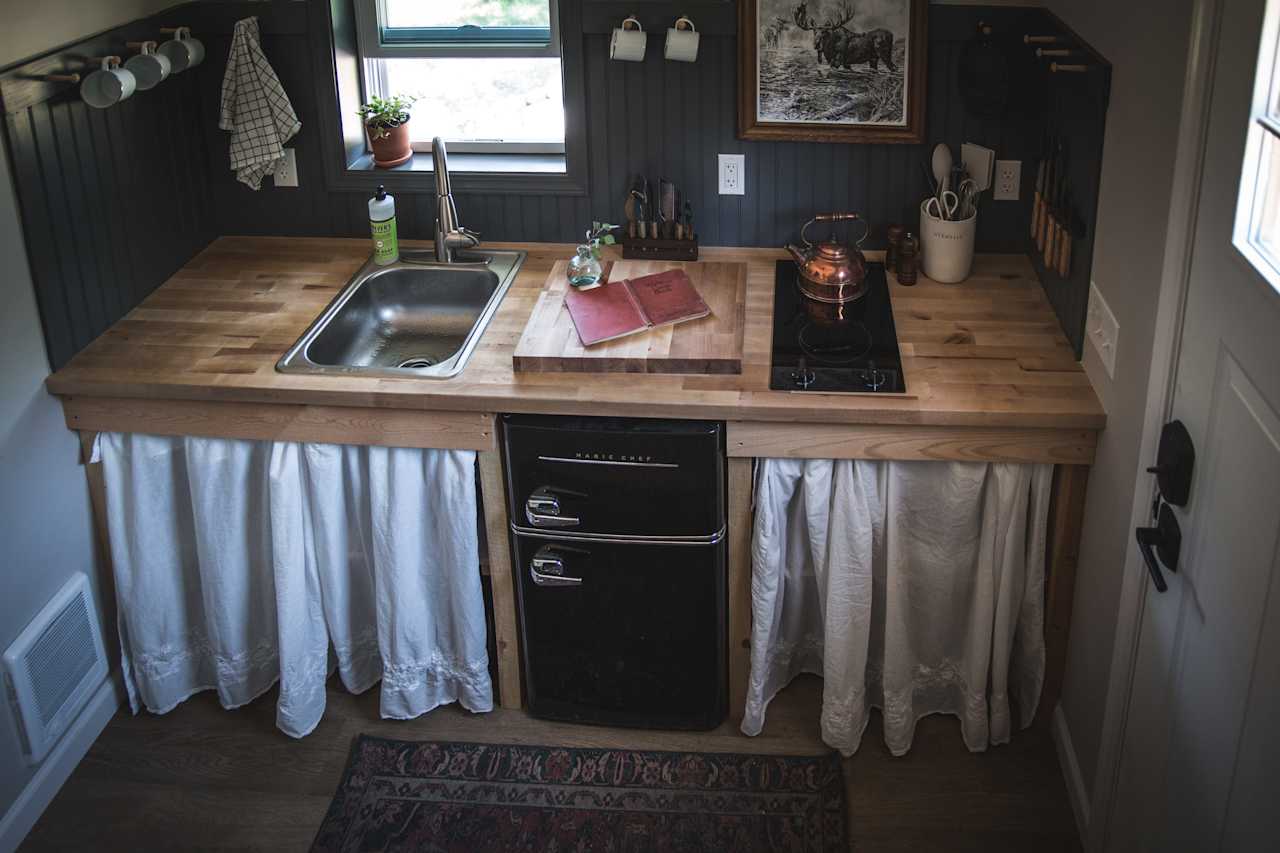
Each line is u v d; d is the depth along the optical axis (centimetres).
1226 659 214
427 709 340
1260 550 200
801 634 341
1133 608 264
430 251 368
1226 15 213
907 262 342
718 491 303
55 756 320
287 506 313
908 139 345
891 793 316
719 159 357
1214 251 219
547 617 323
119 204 332
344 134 367
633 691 331
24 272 299
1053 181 318
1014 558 305
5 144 290
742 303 328
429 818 311
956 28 336
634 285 332
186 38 343
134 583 328
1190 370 231
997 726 323
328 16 351
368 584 335
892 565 309
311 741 335
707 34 342
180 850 306
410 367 314
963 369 303
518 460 304
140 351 319
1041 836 303
